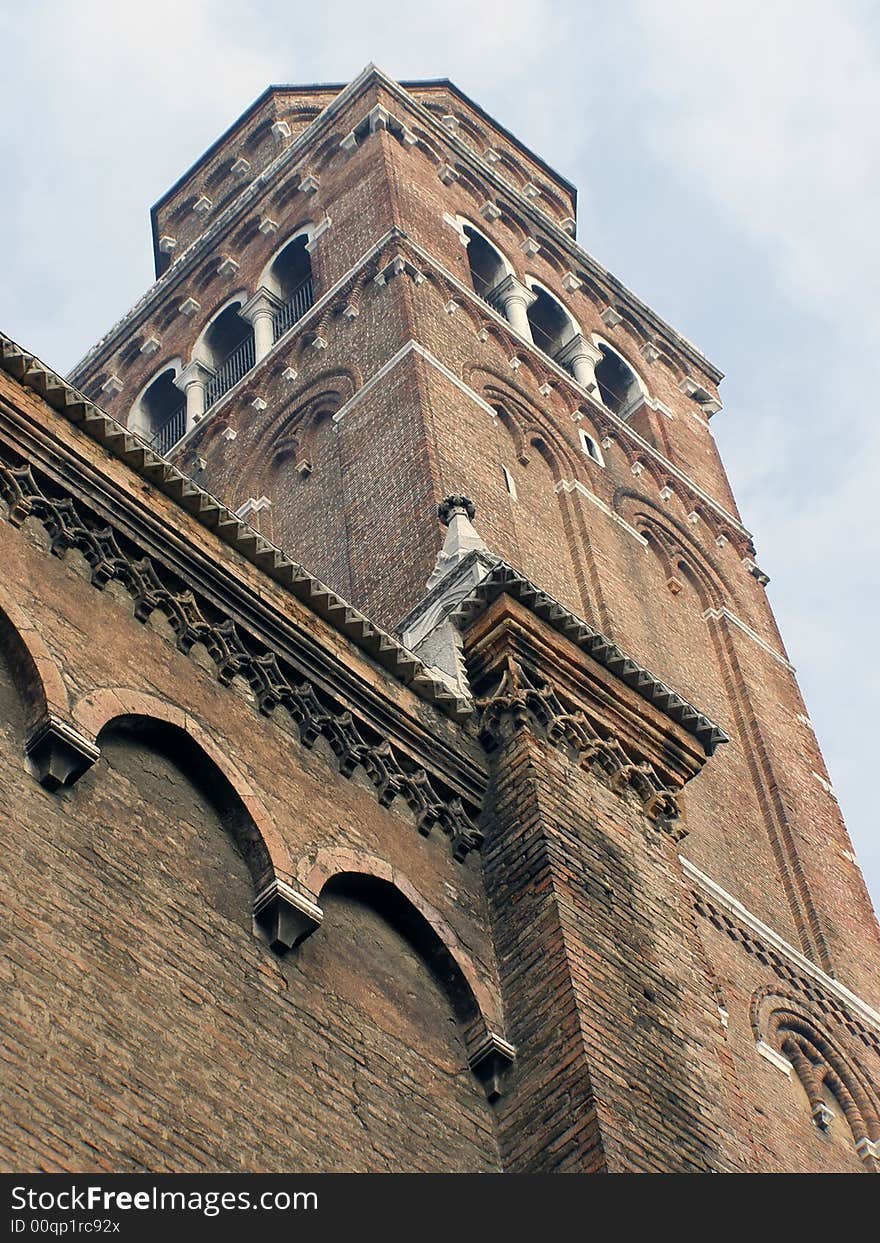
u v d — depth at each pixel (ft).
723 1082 67.87
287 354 131.85
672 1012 68.33
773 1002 98.02
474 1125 62.85
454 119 165.78
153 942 57.16
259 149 169.07
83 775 58.80
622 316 152.46
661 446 141.59
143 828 59.72
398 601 104.12
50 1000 52.90
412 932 66.54
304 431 125.18
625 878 71.97
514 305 140.15
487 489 114.93
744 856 109.60
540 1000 65.82
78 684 60.13
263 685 67.15
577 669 77.56
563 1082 63.21
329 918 64.08
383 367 121.80
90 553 64.08
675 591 126.52
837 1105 97.04
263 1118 56.39
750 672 124.67
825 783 120.57
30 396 64.95
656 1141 62.69
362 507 113.39
